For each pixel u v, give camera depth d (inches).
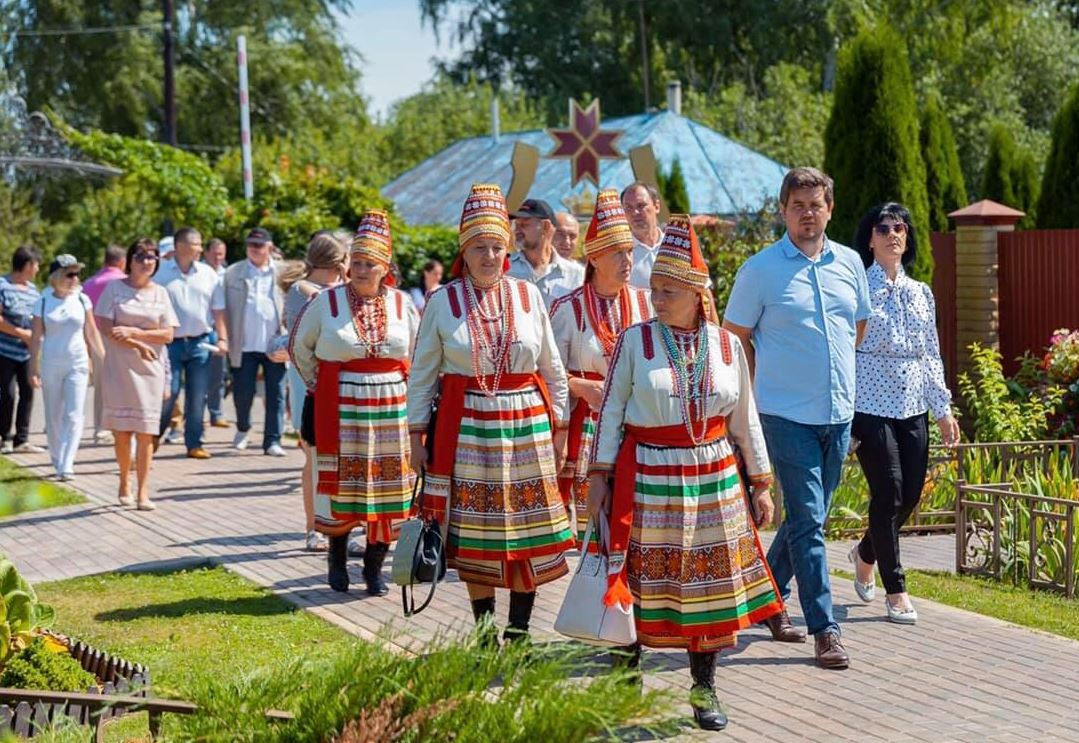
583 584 206.8
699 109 1514.5
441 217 1136.8
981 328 544.1
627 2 1797.5
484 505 236.4
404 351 296.8
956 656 250.5
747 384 215.9
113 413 396.2
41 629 221.8
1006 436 465.7
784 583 268.8
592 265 267.6
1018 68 1633.9
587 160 610.2
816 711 218.7
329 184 829.2
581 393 264.4
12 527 374.9
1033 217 830.5
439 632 164.2
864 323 259.6
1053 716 216.7
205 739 148.1
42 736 171.3
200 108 1802.4
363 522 291.1
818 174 249.1
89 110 1776.6
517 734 140.9
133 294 394.6
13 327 526.6
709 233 560.1
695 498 207.6
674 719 149.8
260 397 760.3
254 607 286.8
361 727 141.0
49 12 1749.5
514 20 1893.5
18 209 1223.5
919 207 518.0
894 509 271.7
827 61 1679.4
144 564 328.2
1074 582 300.4
